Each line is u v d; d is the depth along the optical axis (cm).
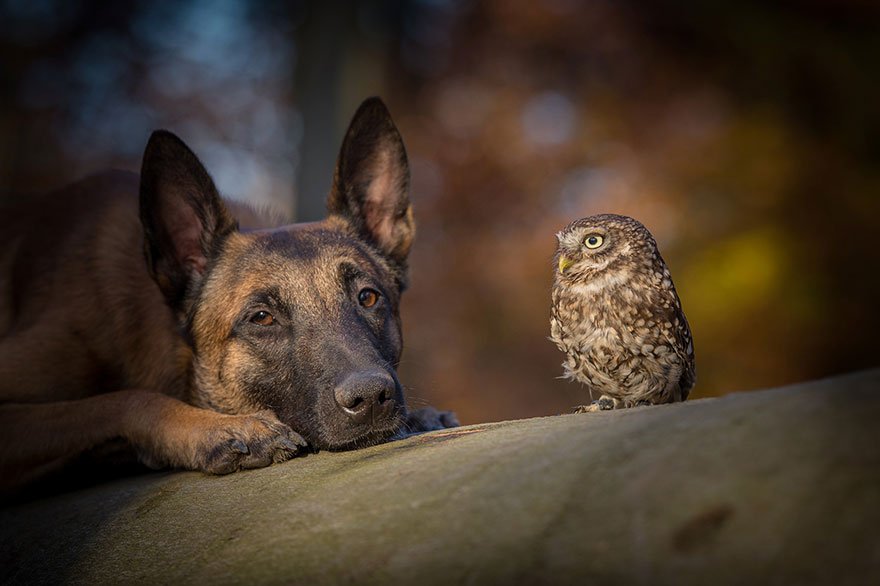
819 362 1934
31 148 2109
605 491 226
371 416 479
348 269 571
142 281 611
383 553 247
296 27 2053
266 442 433
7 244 659
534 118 2061
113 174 684
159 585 307
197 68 2150
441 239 1947
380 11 2094
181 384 586
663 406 305
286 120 2147
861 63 2095
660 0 2103
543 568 212
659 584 193
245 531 311
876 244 1983
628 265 466
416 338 1828
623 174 1997
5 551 428
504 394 1759
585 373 494
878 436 200
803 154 2036
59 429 518
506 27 2078
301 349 527
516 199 1961
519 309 1817
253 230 623
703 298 1914
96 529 396
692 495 209
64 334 584
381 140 653
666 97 2097
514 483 250
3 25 2067
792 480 199
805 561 182
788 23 2141
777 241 1952
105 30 2119
